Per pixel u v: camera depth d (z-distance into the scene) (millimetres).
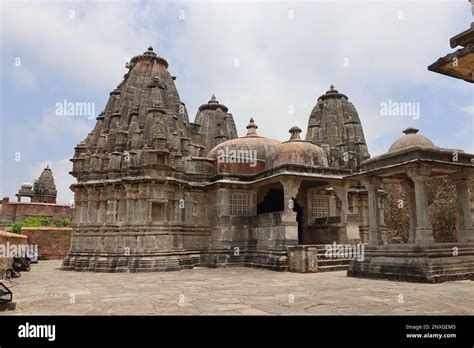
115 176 23219
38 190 65438
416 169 14938
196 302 10125
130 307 9469
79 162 24875
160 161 22734
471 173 16266
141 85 26766
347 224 22484
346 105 33906
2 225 48625
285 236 20781
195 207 25344
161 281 15773
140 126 24438
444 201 35719
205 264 24250
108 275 19109
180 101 27609
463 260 14438
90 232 23016
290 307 9195
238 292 12039
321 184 24875
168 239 22062
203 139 32000
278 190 27922
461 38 5609
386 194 31391
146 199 22109
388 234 39500
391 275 14742
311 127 33531
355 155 30828
